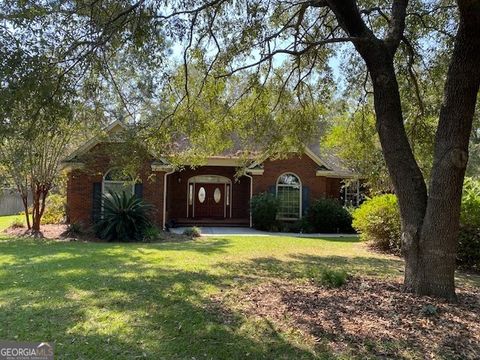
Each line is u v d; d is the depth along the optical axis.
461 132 5.37
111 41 5.58
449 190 5.47
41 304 5.34
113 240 13.64
